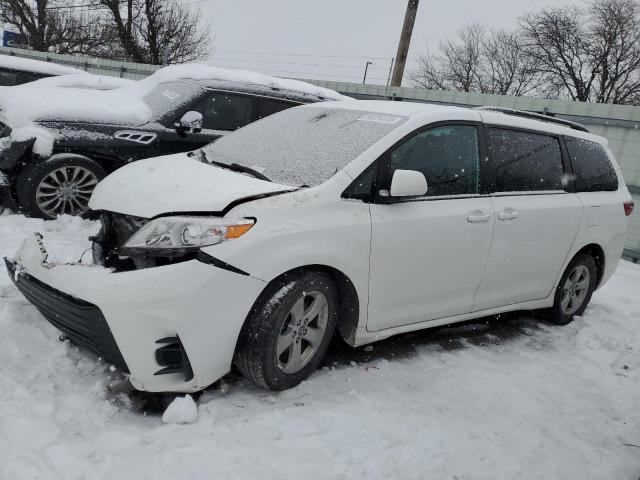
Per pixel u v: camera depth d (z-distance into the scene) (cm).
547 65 3281
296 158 370
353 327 358
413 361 399
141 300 281
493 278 427
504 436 320
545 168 470
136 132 616
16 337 341
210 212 304
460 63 3681
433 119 389
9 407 277
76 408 289
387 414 322
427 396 352
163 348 288
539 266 464
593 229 504
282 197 319
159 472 250
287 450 278
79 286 293
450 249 386
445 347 434
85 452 257
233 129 677
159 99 668
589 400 381
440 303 401
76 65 1986
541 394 378
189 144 646
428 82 3812
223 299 292
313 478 261
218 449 270
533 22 3322
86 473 242
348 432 299
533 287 471
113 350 287
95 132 598
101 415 287
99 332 287
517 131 453
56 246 381
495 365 413
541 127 478
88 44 3453
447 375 384
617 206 534
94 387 306
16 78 956
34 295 319
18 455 244
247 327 310
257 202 312
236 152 401
